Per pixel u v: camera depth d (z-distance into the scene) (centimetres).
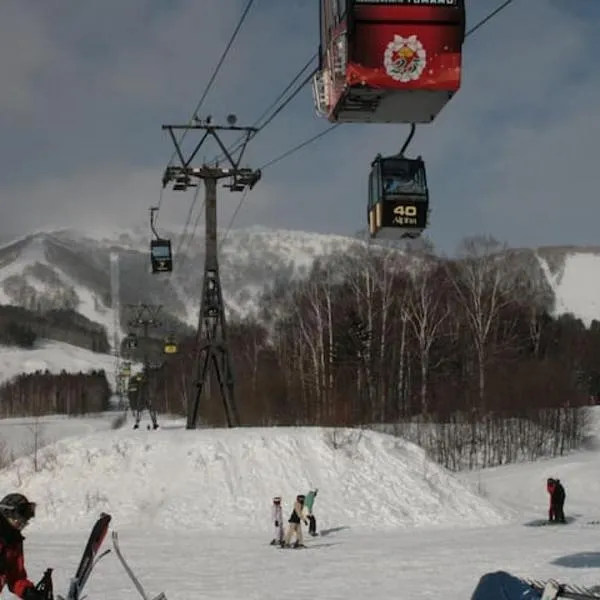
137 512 4797
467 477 6938
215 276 5453
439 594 2334
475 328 10094
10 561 1027
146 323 12538
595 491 6288
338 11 2038
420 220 2266
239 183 5322
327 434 5281
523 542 3625
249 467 5059
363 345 10250
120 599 2334
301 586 2562
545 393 8975
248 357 13100
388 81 1970
